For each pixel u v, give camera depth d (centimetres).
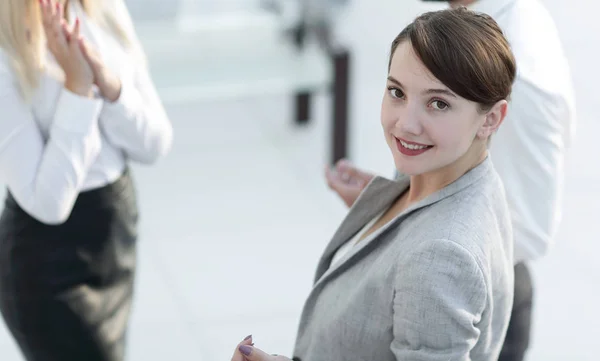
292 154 406
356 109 435
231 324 294
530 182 174
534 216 177
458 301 116
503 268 126
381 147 403
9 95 171
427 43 112
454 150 119
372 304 128
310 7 404
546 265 325
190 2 409
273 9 418
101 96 183
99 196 192
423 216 124
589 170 385
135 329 289
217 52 390
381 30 496
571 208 359
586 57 480
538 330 291
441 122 116
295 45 399
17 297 194
